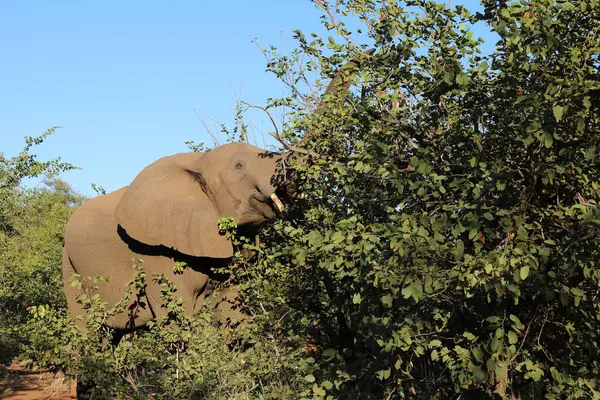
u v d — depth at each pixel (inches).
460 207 178.9
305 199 288.4
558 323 187.6
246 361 287.0
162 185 344.5
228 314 326.0
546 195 191.9
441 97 205.9
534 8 175.9
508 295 182.5
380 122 212.1
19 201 542.3
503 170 179.0
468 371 179.9
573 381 181.9
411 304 194.1
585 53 179.5
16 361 501.7
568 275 187.0
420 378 227.6
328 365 242.4
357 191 225.0
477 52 199.6
